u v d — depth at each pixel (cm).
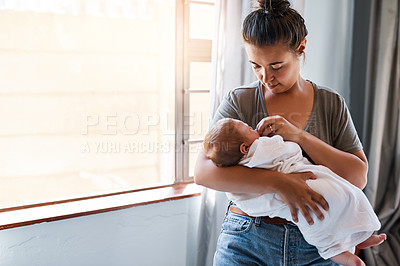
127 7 235
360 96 219
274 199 113
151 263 184
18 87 203
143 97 252
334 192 111
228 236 124
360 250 213
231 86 173
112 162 239
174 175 201
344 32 215
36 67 206
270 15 109
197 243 184
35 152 214
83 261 168
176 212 185
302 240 117
